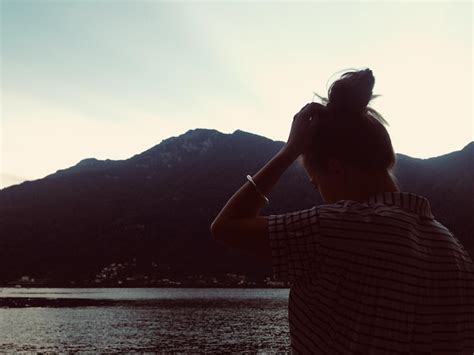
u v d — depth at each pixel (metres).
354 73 1.24
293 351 1.17
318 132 1.22
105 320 91.62
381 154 1.19
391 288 1.04
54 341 62.16
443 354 1.06
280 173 1.19
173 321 91.06
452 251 1.14
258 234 1.13
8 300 149.12
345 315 1.06
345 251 1.08
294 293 1.17
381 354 1.01
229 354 51.25
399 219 1.10
